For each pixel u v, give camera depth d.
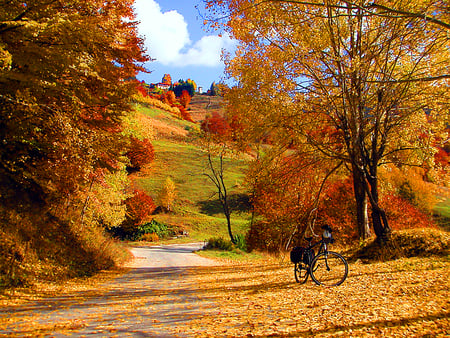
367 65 11.91
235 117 14.74
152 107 108.69
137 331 5.11
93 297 9.07
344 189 23.27
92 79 13.93
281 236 22.33
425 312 4.89
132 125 21.09
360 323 4.69
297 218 20.27
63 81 12.68
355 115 13.41
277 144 15.44
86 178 14.56
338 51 13.09
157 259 24.91
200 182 66.81
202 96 199.00
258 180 16.92
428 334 3.99
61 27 10.69
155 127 89.75
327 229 8.65
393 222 23.73
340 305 6.02
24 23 10.01
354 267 10.71
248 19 12.65
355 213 22.61
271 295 8.12
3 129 12.21
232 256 26.00
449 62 12.39
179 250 35.62
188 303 7.89
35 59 10.45
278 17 12.39
